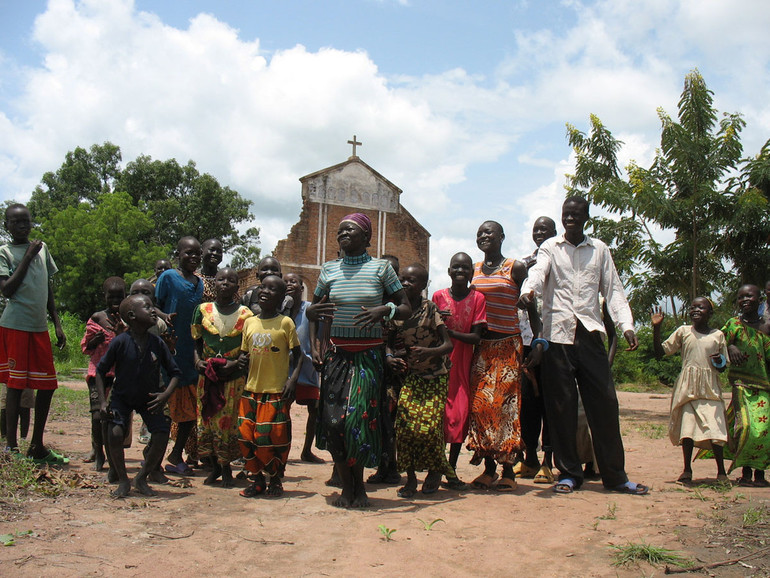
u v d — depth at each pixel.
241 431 4.86
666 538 3.71
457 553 3.54
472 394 5.36
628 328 5.19
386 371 5.52
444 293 5.48
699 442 5.56
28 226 5.77
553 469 6.52
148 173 45.00
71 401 11.45
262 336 4.92
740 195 12.84
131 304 4.66
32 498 4.30
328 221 31.77
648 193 12.85
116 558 3.26
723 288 14.68
